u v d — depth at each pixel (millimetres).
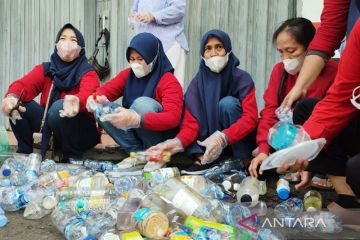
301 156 1499
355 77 1521
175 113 2625
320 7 3203
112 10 4824
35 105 3053
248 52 3768
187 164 2941
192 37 4148
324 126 1596
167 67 2842
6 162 2691
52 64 3092
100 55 5051
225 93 2766
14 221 1923
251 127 2547
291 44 2340
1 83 6301
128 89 2916
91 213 1777
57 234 1758
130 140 2852
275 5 3574
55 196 2031
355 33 1489
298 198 2143
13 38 6055
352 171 1543
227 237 1482
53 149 3068
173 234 1505
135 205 1680
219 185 2412
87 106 2621
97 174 2225
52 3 5422
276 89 2518
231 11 3854
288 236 1464
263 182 2355
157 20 3418
